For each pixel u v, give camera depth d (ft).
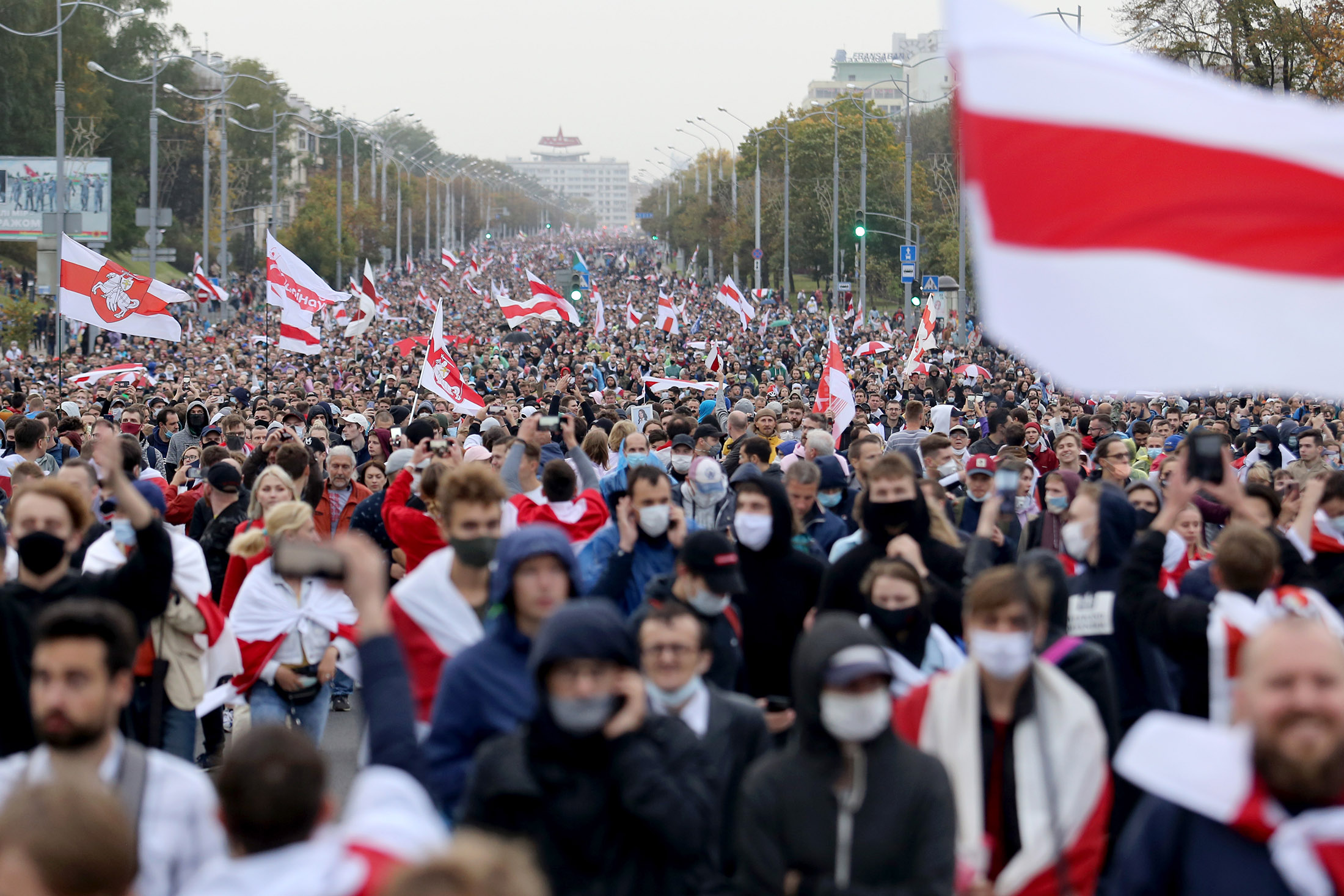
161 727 75.61
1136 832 38.01
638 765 42.80
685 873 43.86
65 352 479.00
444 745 51.42
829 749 43.57
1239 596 62.34
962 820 48.01
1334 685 35.06
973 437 203.62
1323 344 40.32
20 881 31.19
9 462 141.28
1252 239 40.75
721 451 155.12
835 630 43.34
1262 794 35.94
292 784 35.45
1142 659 67.62
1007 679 48.49
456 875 26.91
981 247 40.81
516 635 52.13
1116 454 114.73
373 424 192.44
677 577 63.67
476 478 61.67
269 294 293.23
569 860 42.60
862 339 574.56
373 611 42.68
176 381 342.44
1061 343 40.34
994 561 81.76
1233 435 214.28
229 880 33.91
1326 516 82.33
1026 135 40.98
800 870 43.16
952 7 41.39
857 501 72.90
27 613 59.21
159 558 62.95
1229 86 41.81
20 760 46.32
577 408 217.36
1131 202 40.75
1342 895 34.50
